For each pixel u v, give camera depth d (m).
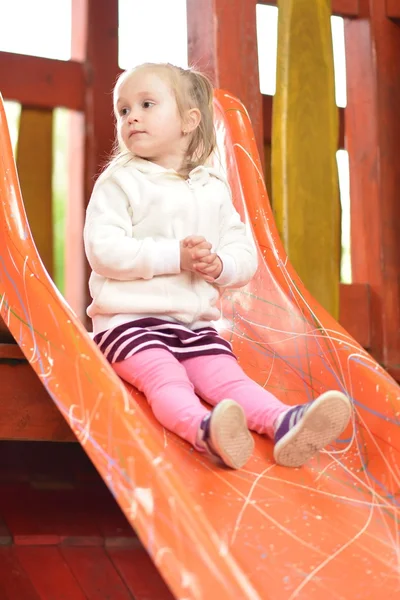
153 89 2.28
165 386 1.94
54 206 3.91
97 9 4.06
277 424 1.87
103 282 2.12
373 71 3.90
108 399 1.70
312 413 1.78
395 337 3.76
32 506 3.05
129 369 2.01
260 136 3.29
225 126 2.88
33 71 3.93
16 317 1.96
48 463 3.43
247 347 2.43
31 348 1.89
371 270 3.82
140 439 1.62
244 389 2.01
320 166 3.33
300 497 1.84
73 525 2.91
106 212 2.14
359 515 1.87
